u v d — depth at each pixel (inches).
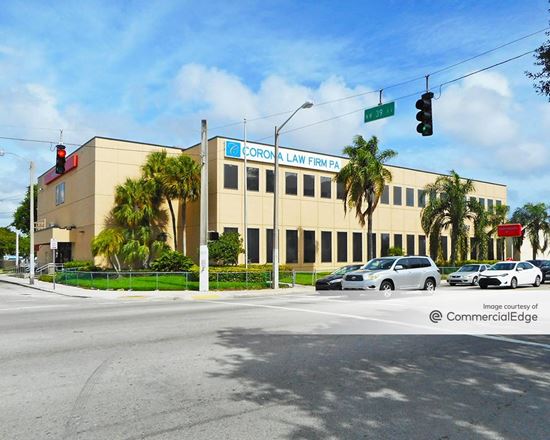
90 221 1440.7
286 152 1534.2
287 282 1195.3
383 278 756.6
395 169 1849.2
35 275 1679.4
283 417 209.3
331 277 964.0
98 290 1011.9
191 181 1357.0
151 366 297.1
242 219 1432.1
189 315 550.9
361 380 267.6
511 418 209.3
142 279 1100.5
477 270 1157.7
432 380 268.4
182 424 200.8
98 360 312.8
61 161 857.5
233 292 954.7
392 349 348.8
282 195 1521.9
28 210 2773.1
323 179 1632.6
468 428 197.6
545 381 267.7
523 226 2044.8
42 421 204.4
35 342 376.2
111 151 1438.2
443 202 1651.1
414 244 1894.7
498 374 282.0
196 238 1465.3
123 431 193.3
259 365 299.9
